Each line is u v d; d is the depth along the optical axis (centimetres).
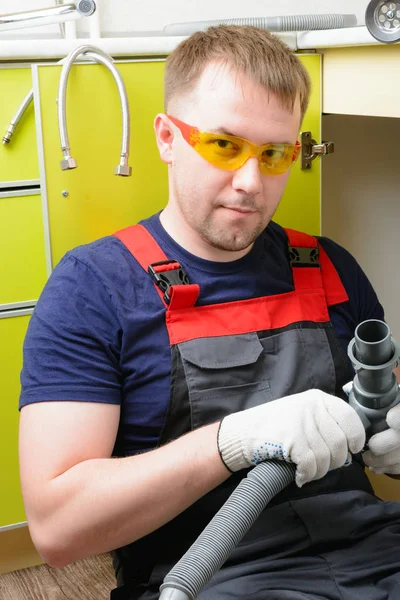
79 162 134
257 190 106
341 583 99
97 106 133
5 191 134
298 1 186
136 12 174
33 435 100
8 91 132
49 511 97
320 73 143
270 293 117
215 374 108
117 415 105
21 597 157
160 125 115
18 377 143
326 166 188
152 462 95
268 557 103
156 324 108
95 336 105
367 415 98
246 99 104
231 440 93
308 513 106
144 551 108
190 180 109
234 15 182
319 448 91
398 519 110
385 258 200
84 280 108
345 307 125
